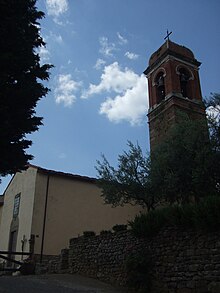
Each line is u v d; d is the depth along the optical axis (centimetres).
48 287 1285
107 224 2589
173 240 1218
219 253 1038
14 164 1013
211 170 1593
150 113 3309
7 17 958
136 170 2106
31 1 1026
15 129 995
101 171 2189
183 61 3469
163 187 1823
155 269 1252
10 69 980
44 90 1041
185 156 1719
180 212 1209
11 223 2639
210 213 1077
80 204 2528
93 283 1437
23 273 1809
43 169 2464
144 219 1364
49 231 2320
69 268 1739
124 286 1345
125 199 2117
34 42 1041
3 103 963
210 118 1697
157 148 2009
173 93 3120
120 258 1430
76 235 2412
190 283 1102
